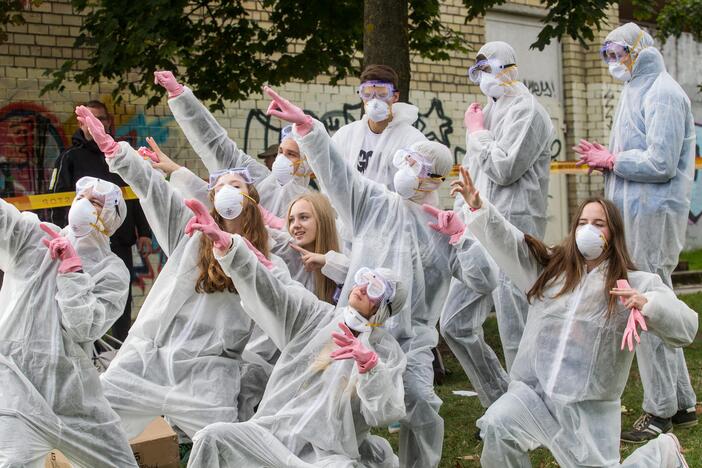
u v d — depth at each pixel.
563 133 14.79
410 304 4.83
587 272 4.27
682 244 5.98
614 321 4.16
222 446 3.96
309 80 9.84
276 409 4.19
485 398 5.98
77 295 3.94
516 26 13.93
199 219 4.13
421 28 10.34
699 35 13.05
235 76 9.66
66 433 3.99
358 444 4.16
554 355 4.26
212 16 9.62
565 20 9.05
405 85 7.91
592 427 4.22
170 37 8.97
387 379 3.90
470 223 4.38
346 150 5.88
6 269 4.17
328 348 4.19
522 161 5.89
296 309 4.28
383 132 5.75
